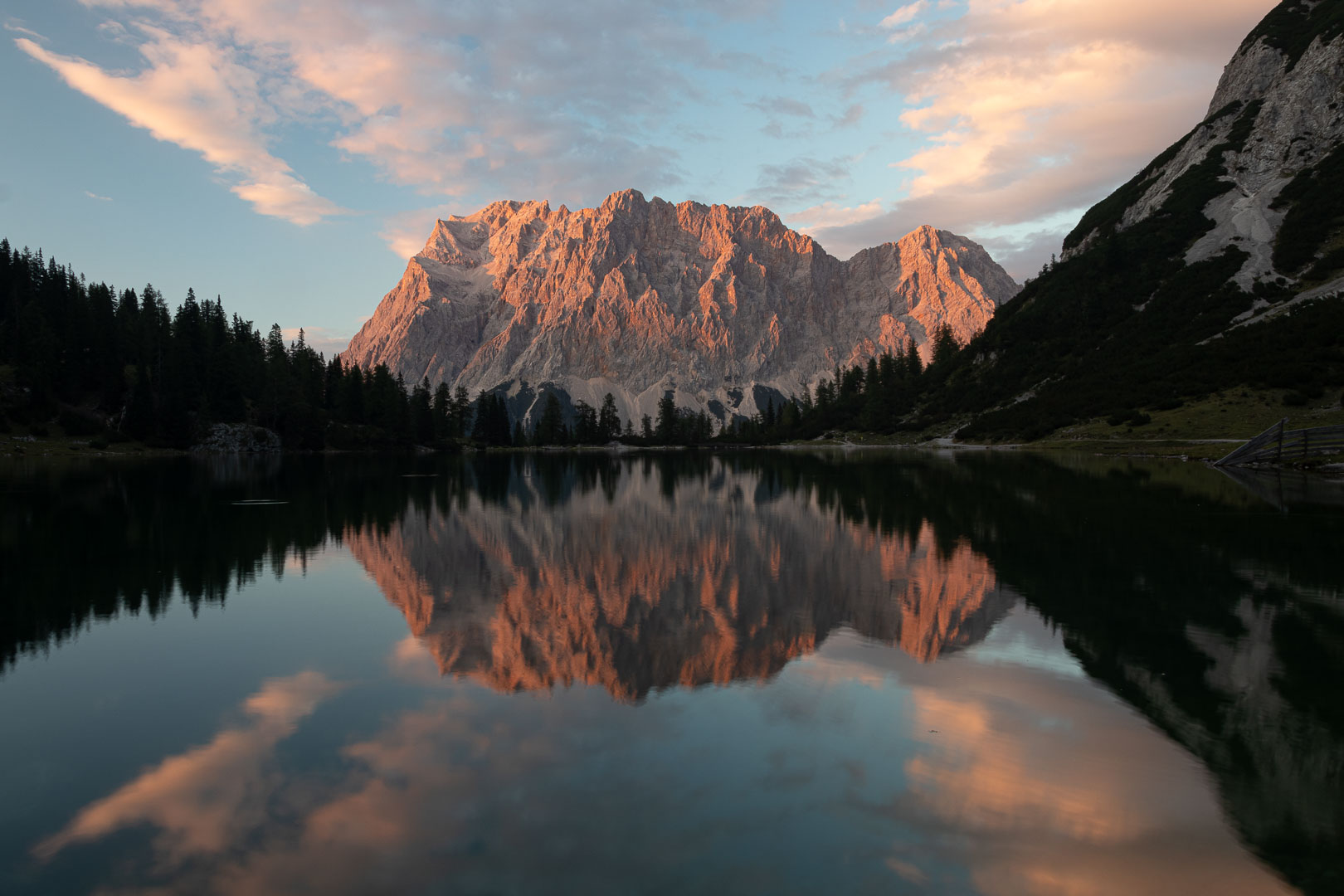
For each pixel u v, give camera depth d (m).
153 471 76.12
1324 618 16.03
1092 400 113.69
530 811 8.00
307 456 134.88
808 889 6.53
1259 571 21.03
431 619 16.75
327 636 15.41
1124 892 6.52
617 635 15.28
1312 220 123.50
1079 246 183.50
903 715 10.72
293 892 6.59
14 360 119.06
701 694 11.65
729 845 7.26
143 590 20.09
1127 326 132.12
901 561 23.31
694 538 29.17
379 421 171.62
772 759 9.24
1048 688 11.88
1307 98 144.50
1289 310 104.06
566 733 10.16
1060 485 48.38
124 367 136.62
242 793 8.51
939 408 165.12
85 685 12.47
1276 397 83.31
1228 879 6.75
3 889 6.59
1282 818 7.80
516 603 18.22
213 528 32.78
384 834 7.53
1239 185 146.38
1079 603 17.52
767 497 46.41
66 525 33.38
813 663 13.24
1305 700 11.21
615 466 100.44
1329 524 29.48
